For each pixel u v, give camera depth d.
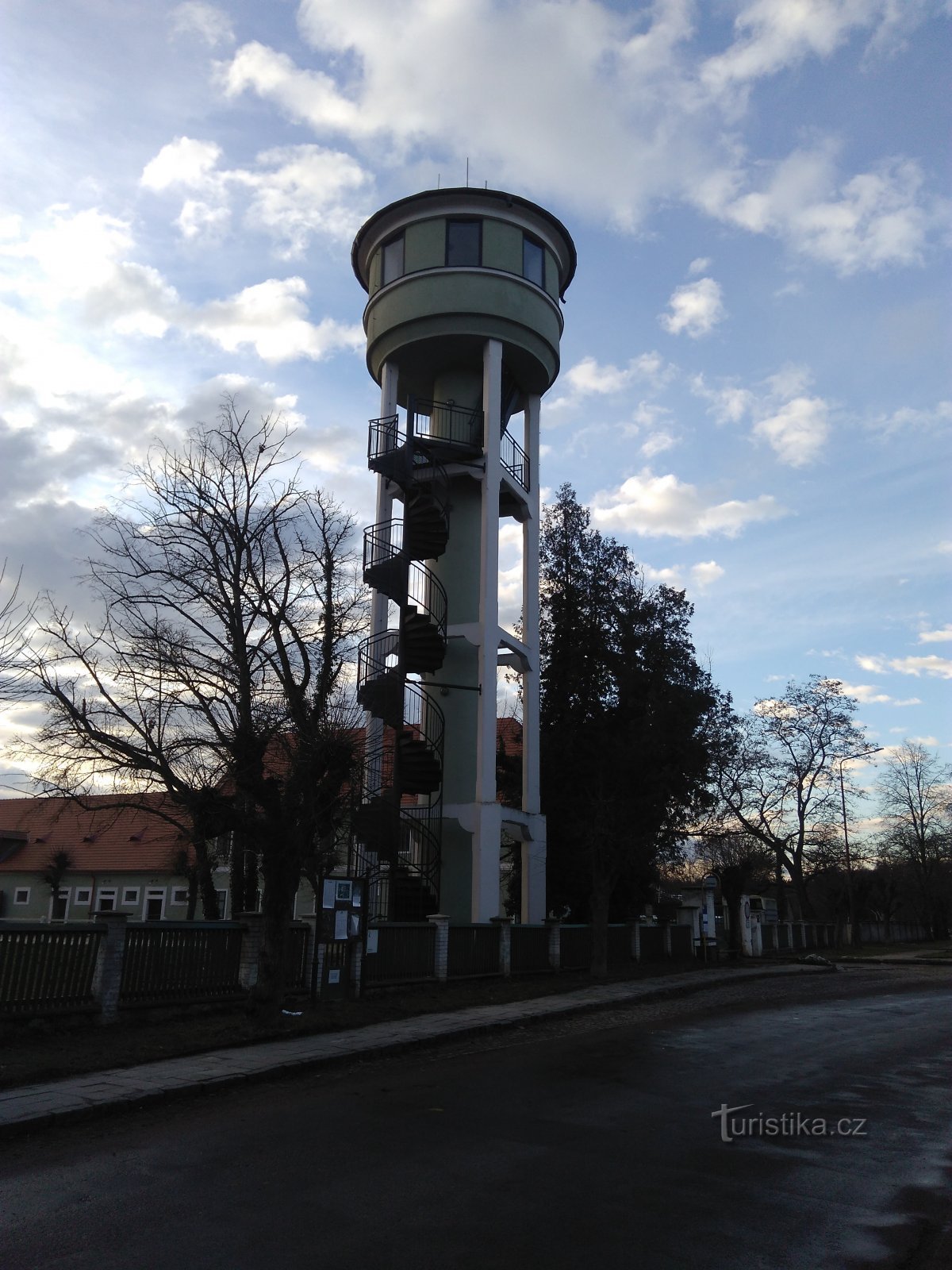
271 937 13.72
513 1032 14.89
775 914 38.66
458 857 24.88
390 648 24.77
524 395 29.00
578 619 31.38
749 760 42.53
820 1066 11.27
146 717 14.68
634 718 28.08
